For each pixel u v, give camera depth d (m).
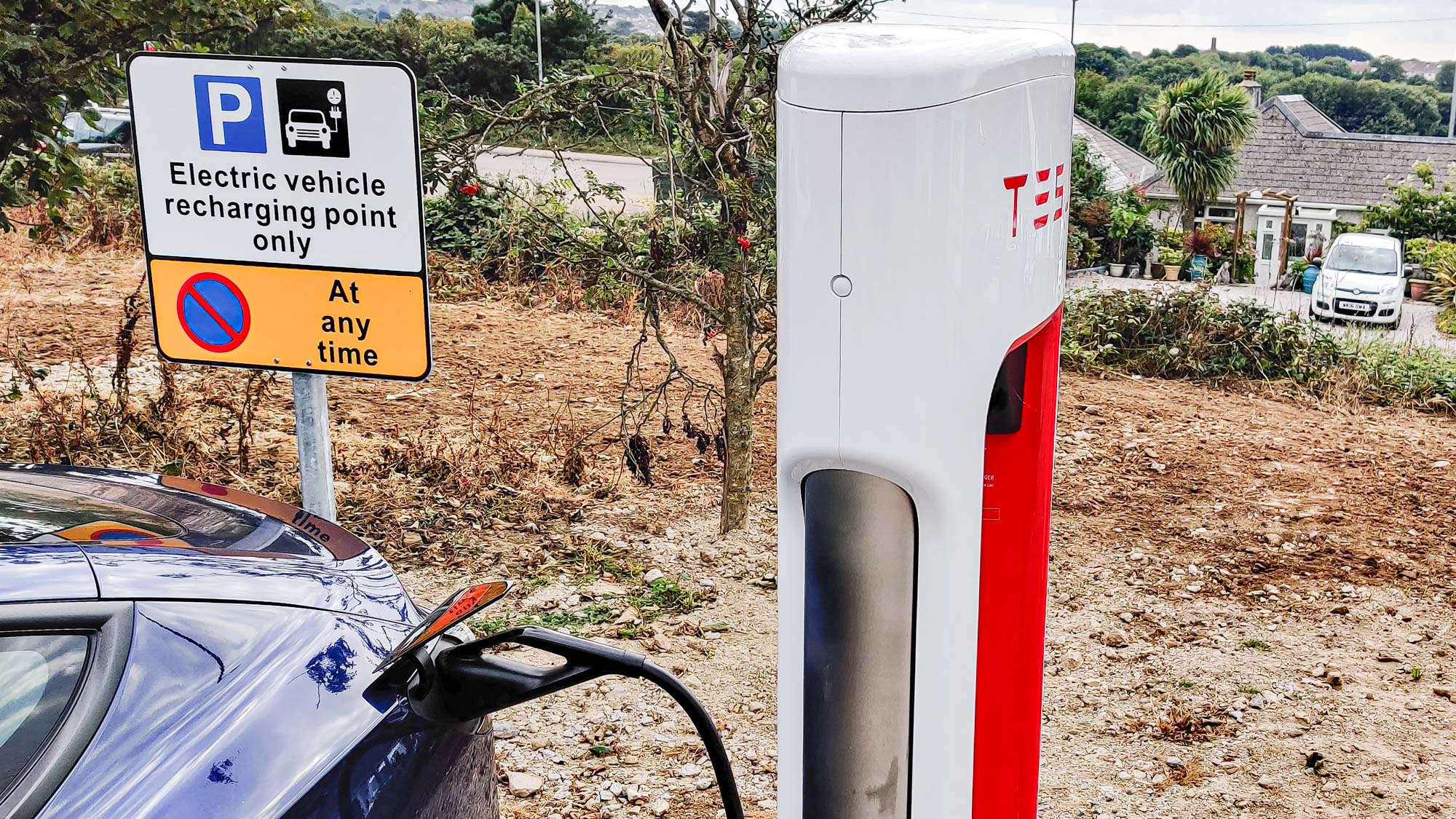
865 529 1.88
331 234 3.11
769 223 4.98
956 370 1.80
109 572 1.91
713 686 4.06
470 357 8.44
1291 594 5.15
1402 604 5.07
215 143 3.11
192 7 5.90
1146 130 43.75
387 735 1.93
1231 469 7.08
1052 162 1.97
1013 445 2.25
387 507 5.49
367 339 3.14
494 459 6.05
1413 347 11.84
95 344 8.21
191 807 1.62
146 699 1.73
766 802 3.37
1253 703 4.10
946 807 2.07
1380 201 48.25
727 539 5.39
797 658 2.04
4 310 8.94
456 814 2.06
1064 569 5.34
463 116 4.95
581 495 5.85
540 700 3.92
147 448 5.80
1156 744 3.82
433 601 4.57
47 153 6.35
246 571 2.09
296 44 7.93
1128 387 9.75
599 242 5.35
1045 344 2.18
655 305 5.25
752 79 4.84
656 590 4.80
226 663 1.86
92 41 6.10
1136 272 33.16
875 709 1.97
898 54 1.69
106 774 1.60
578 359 8.55
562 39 21.88
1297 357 10.25
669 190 5.14
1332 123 60.84
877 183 1.71
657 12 4.61
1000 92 1.76
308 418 3.25
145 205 3.17
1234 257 35.84
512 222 5.46
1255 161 51.59
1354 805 3.47
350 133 3.04
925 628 1.95
